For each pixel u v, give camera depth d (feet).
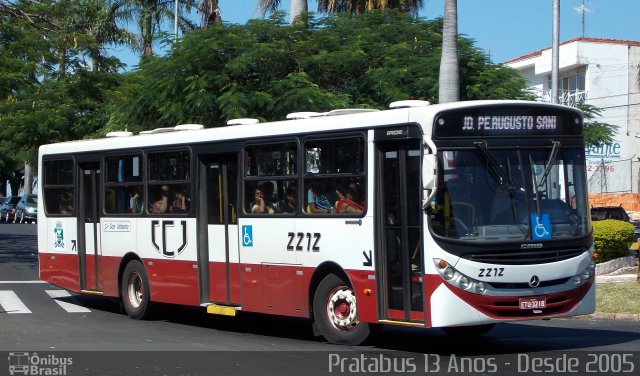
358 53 81.71
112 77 92.02
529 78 169.07
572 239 38.11
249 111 76.33
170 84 78.13
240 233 46.44
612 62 157.28
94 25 133.90
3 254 103.09
